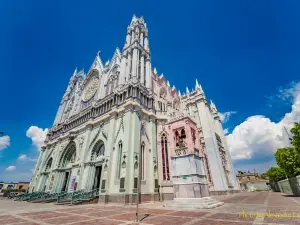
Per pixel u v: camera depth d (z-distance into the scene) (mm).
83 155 33469
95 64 52625
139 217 11703
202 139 38125
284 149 36031
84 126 39375
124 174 23859
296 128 24906
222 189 32125
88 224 9711
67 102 58500
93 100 42531
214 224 8648
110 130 30469
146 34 45219
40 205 24109
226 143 50531
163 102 41312
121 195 22594
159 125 34438
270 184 79750
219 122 53625
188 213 12734
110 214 13648
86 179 30297
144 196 24453
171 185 27562
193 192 16922
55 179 38688
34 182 47812
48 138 55000
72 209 17953
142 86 34469
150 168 28062
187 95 47719
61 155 41781
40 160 51531
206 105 43562
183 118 24141
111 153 27797
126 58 39000
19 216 13305
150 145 30250
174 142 23922
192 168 17953
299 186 29047
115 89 35500
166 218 10961
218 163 34969
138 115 29734
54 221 10898
